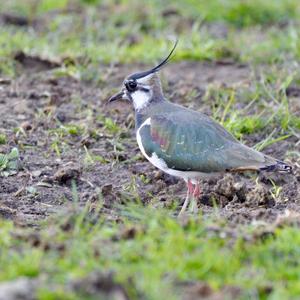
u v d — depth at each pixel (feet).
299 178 46.19
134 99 44.73
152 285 30.35
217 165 40.55
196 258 32.63
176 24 71.77
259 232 35.22
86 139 49.65
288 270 32.53
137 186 45.16
